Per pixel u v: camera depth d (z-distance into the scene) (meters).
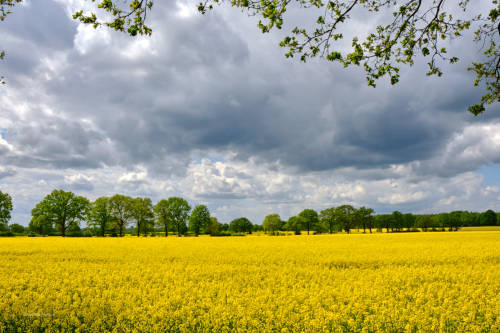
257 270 14.01
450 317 7.36
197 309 8.24
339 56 5.13
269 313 7.59
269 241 33.75
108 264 15.56
